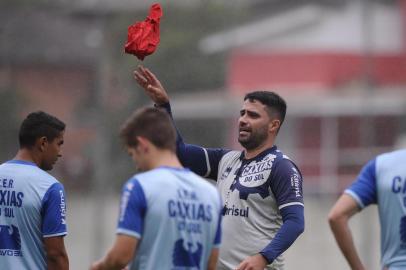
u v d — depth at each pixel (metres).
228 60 81.69
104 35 48.88
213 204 16.78
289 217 20.38
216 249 16.98
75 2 96.06
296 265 49.50
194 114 95.31
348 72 105.25
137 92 70.75
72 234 56.94
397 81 108.06
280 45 111.06
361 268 18.64
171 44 78.31
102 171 45.81
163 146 16.56
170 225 16.25
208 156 22.00
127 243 16.02
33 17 106.06
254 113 21.31
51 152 20.91
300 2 118.06
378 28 114.19
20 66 97.88
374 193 18.53
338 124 100.69
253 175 21.09
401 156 18.38
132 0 78.31
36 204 20.34
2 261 20.44
